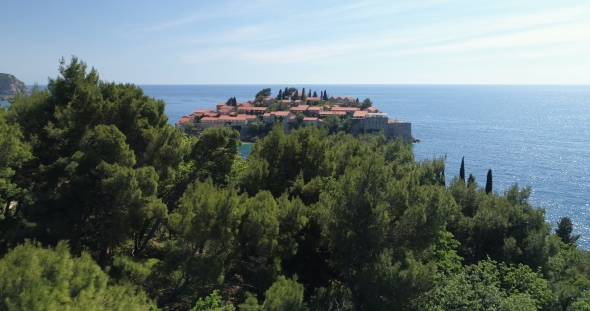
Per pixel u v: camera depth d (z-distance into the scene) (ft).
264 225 72.18
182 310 70.18
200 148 99.86
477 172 377.30
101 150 77.10
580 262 133.90
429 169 167.12
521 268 87.66
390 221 77.97
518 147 510.58
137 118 94.38
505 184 333.83
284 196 85.51
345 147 135.85
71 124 83.76
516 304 65.98
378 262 70.74
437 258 87.97
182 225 67.05
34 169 85.61
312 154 114.52
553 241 112.27
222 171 102.17
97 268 48.96
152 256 92.58
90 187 72.18
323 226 81.10
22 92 106.32
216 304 51.52
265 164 103.30
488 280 71.77
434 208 77.36
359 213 75.00
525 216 116.78
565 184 329.93
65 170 72.54
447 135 630.74
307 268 88.53
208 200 67.92
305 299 81.66
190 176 99.30
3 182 67.36
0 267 39.83
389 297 68.28
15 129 79.20
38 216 67.41
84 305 41.32
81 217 73.67
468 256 114.01
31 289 38.27
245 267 75.56
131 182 72.49
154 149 90.58
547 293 83.10
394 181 81.30
